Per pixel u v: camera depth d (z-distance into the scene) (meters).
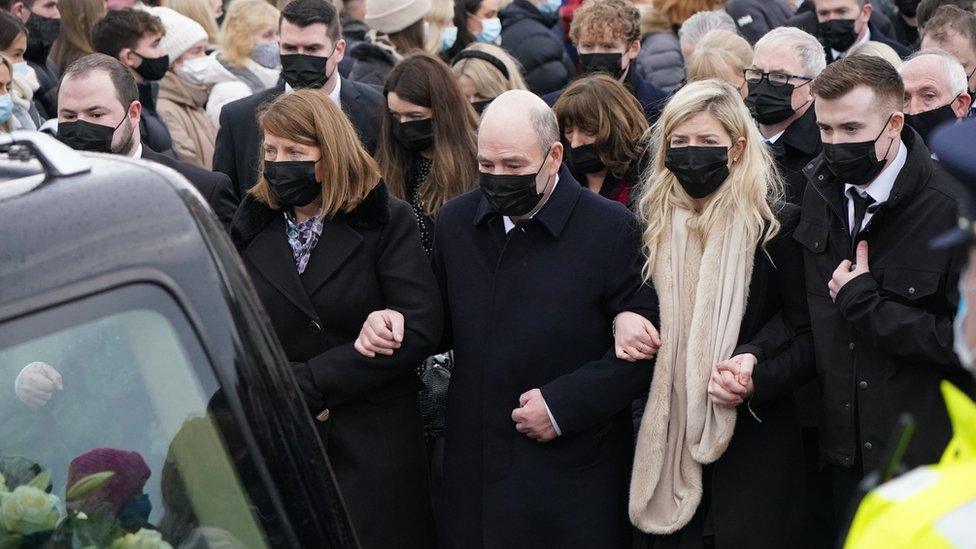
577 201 4.59
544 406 4.43
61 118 5.13
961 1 8.34
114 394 2.39
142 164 2.58
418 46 7.84
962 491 1.83
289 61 6.09
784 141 5.71
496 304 4.55
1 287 2.32
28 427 2.36
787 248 4.60
